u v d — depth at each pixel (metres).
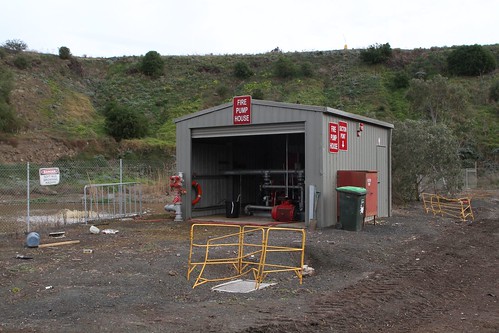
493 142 47.84
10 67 51.16
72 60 58.50
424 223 17.14
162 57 64.94
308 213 15.13
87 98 53.47
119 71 60.94
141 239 13.15
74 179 32.59
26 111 45.28
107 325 6.10
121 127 45.78
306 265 9.88
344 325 6.48
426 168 23.92
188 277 8.73
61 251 11.28
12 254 10.91
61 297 7.27
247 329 6.00
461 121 48.12
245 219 17.80
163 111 52.97
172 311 6.76
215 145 19.77
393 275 9.39
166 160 41.75
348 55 65.56
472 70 59.97
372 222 16.95
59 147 40.81
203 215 18.91
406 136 23.19
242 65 60.28
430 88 43.97
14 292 7.68
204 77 60.19
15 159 37.78
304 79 59.53
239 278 9.05
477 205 23.61
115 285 8.12
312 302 7.40
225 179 20.22
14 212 20.22
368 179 15.67
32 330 5.92
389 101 54.22
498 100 55.03
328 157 15.37
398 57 63.97
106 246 11.98
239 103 16.45
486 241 13.84
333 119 15.73
